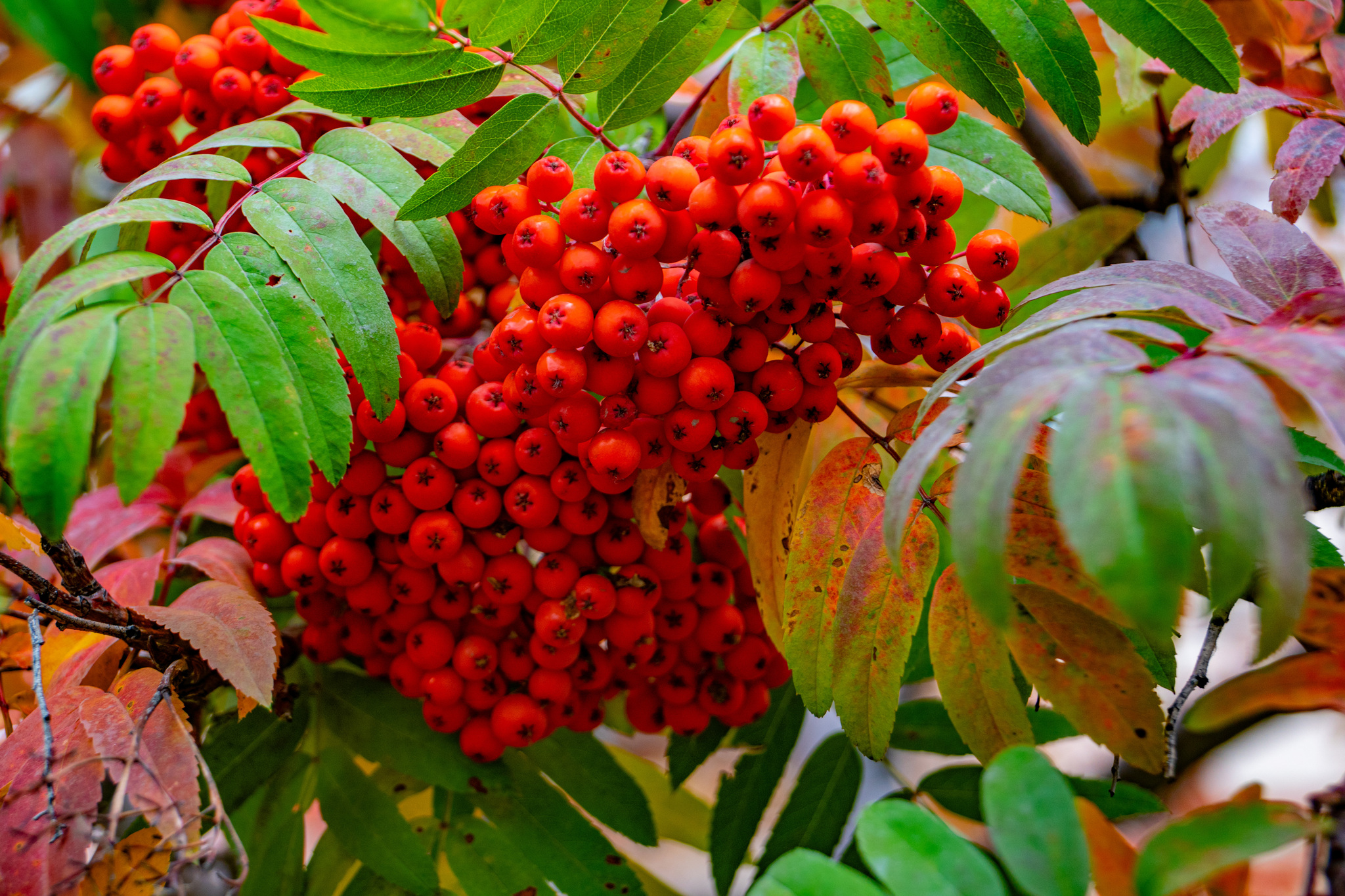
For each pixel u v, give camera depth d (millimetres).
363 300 361
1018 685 386
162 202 362
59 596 364
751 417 363
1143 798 398
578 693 415
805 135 340
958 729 368
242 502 400
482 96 364
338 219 366
